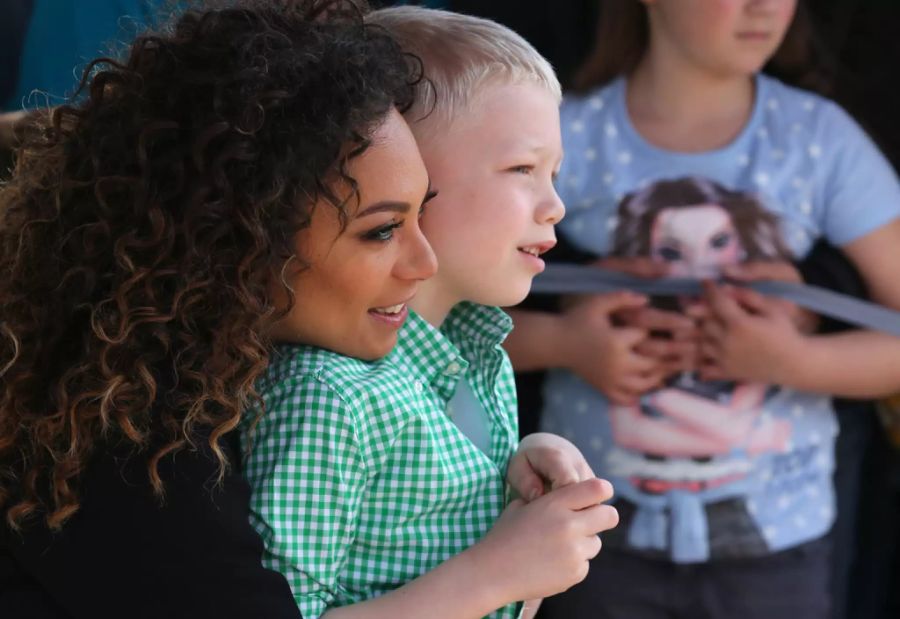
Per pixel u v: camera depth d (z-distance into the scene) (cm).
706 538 386
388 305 241
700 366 388
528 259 272
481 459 259
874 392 398
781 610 390
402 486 245
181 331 227
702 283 387
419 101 264
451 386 266
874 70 428
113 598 221
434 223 267
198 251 222
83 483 222
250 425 235
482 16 436
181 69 227
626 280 391
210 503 221
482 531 255
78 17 382
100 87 232
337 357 242
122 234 225
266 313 228
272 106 222
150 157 225
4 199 247
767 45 384
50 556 224
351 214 227
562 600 397
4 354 239
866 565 451
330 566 234
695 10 378
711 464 387
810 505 396
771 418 391
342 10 243
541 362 399
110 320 224
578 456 269
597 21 412
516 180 267
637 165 394
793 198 393
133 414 223
